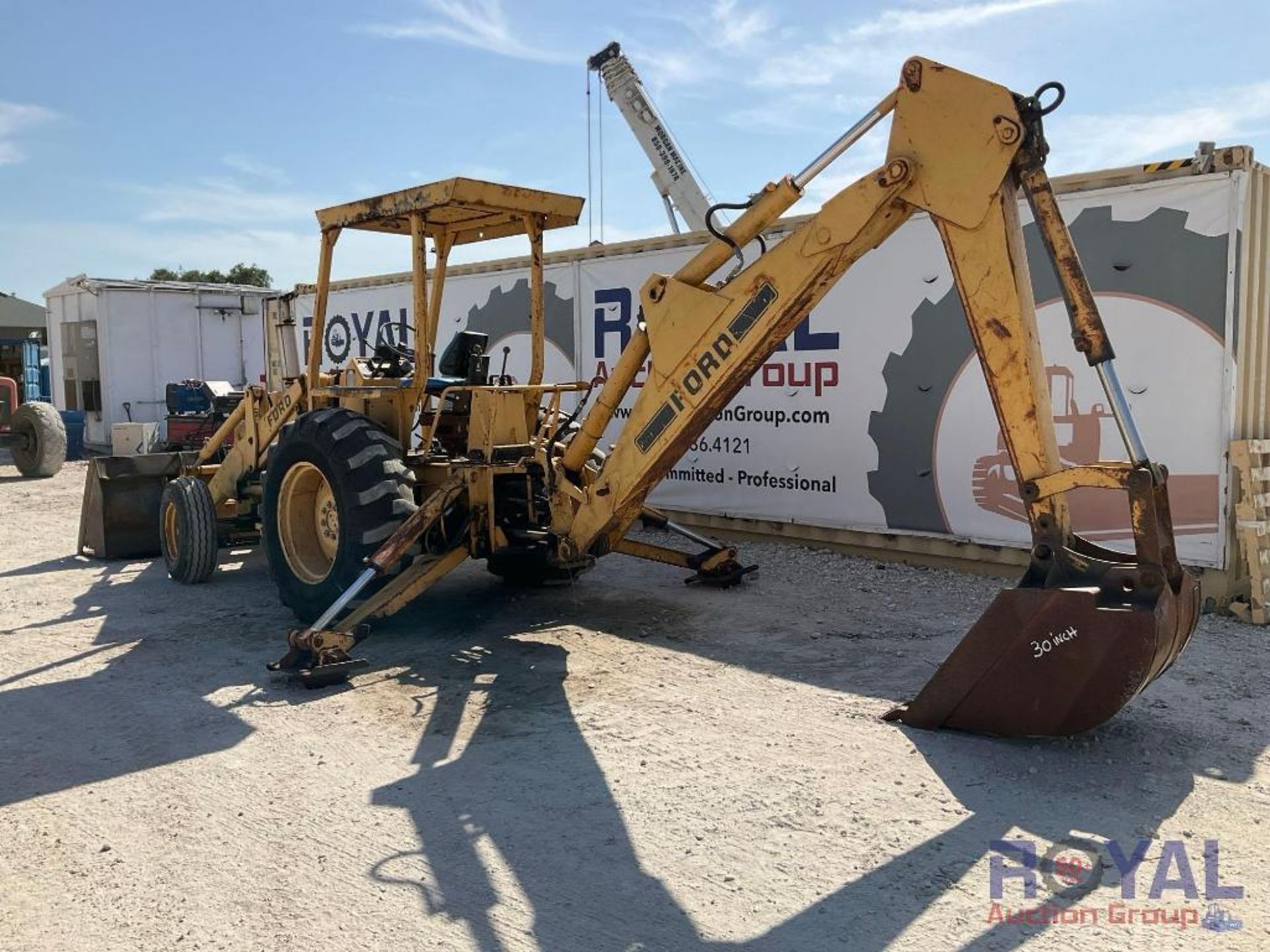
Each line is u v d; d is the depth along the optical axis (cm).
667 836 343
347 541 571
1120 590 386
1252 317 613
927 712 432
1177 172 611
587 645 577
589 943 283
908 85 415
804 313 479
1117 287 637
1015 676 408
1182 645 406
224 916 299
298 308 1345
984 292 406
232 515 782
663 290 517
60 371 1964
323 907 303
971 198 403
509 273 1043
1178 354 615
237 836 349
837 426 795
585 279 966
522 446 627
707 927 289
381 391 602
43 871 328
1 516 1103
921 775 386
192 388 1488
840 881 312
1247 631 578
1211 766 392
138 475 847
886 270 752
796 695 483
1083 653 388
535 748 424
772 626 610
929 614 630
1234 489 602
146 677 527
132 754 424
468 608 664
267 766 410
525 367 1036
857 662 535
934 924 287
